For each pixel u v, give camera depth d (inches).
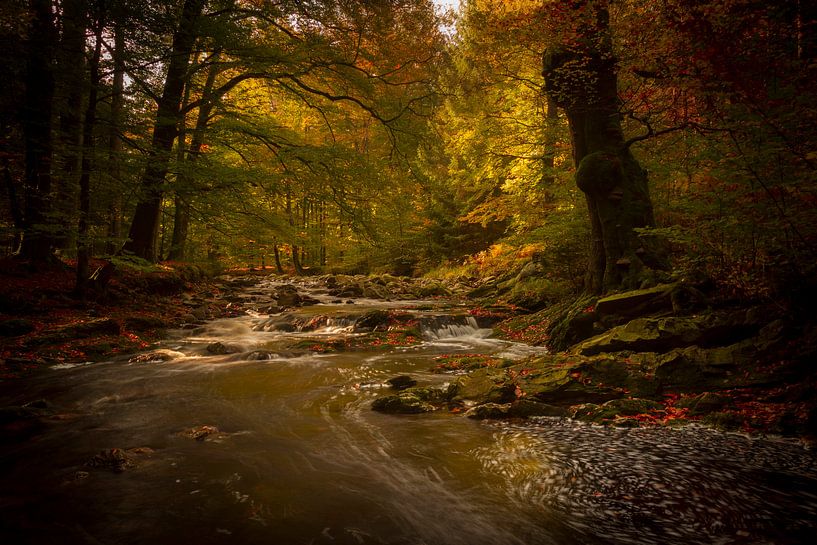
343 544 121.3
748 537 122.0
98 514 134.9
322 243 634.2
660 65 301.1
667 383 238.8
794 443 176.4
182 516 134.4
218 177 465.4
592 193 363.9
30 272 462.6
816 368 209.5
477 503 143.9
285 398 266.2
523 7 450.0
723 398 213.3
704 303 282.8
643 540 122.2
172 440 197.8
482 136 622.8
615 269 350.9
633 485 152.5
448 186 1091.3
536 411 226.8
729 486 149.2
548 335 421.7
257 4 492.1
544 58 391.2
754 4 235.3
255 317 583.8
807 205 226.7
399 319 516.1
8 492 147.5
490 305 609.0
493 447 189.8
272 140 536.1
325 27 498.0
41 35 391.9
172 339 442.6
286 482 158.4
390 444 194.9
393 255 1278.3
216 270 977.5
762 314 245.1
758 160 235.6
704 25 240.8
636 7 322.0
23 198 475.2
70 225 426.0
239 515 135.6
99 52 398.9
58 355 335.9
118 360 350.0
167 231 928.9
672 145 367.2
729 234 268.2
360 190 531.2
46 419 221.5
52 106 462.0
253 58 468.4
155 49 415.5
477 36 528.1
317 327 526.3
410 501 145.4
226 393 275.0
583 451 181.3
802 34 250.1
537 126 569.6
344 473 166.1
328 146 509.0
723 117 273.3
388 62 519.8
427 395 260.8
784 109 227.8
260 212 545.3
